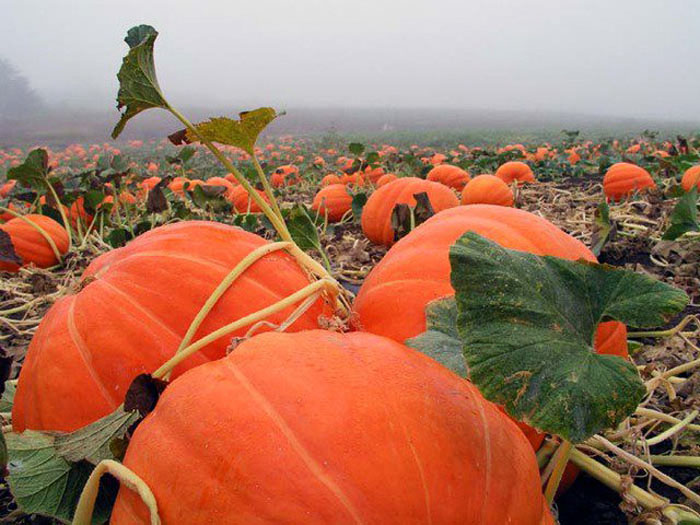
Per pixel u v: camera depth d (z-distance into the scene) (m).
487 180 5.77
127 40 1.63
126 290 1.55
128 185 7.14
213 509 0.94
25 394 1.57
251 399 1.02
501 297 1.05
